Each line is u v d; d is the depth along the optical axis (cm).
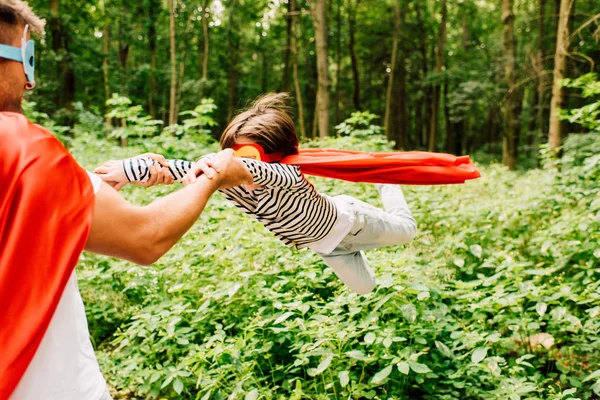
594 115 665
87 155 923
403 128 3362
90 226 125
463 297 398
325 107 1616
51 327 134
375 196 705
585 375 385
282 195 262
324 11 1619
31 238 119
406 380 367
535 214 645
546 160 898
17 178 120
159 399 392
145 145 796
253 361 358
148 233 136
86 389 142
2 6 130
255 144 261
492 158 2636
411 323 369
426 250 512
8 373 115
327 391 361
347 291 399
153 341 415
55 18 2039
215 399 352
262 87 3447
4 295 116
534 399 325
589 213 566
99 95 2645
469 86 2097
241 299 426
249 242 493
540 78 1514
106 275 491
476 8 3034
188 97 2616
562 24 1012
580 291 462
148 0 2583
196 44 3106
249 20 2986
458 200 729
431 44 3209
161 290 479
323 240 291
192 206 149
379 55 3247
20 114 132
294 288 421
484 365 342
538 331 421
